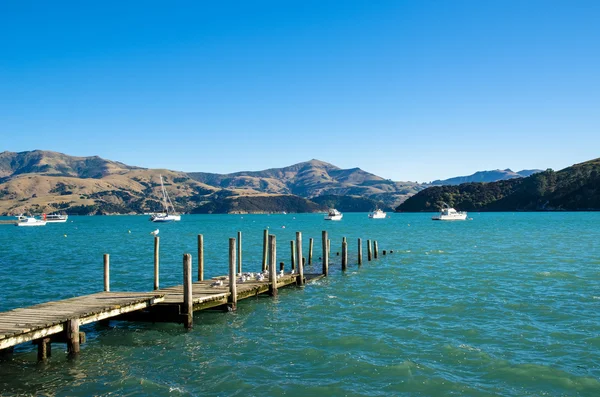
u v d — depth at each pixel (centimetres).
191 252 5812
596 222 12612
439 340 1936
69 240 8600
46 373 1627
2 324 1656
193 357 1777
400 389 1480
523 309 2436
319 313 2423
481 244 6431
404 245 6500
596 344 1859
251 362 1717
